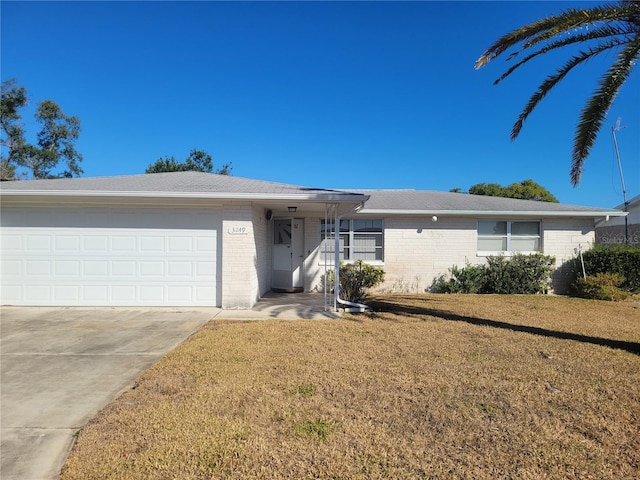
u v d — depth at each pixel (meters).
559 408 4.08
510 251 14.07
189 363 5.43
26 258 9.84
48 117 35.25
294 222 13.77
